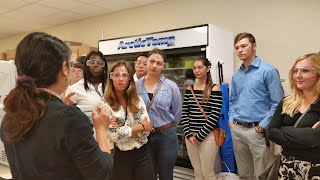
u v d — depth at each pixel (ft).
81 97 6.64
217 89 8.35
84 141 2.76
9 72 5.36
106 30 16.24
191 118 8.50
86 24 17.34
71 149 2.73
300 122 5.34
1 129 3.06
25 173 2.83
